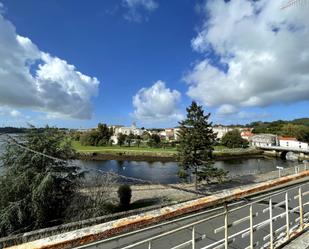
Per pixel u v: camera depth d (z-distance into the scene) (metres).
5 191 15.88
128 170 62.72
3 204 15.75
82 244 1.58
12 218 15.18
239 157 91.19
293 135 121.94
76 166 18.53
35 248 1.41
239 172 54.06
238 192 2.60
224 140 111.00
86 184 18.78
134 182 30.50
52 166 17.00
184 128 34.47
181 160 33.94
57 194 16.86
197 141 32.81
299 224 3.95
